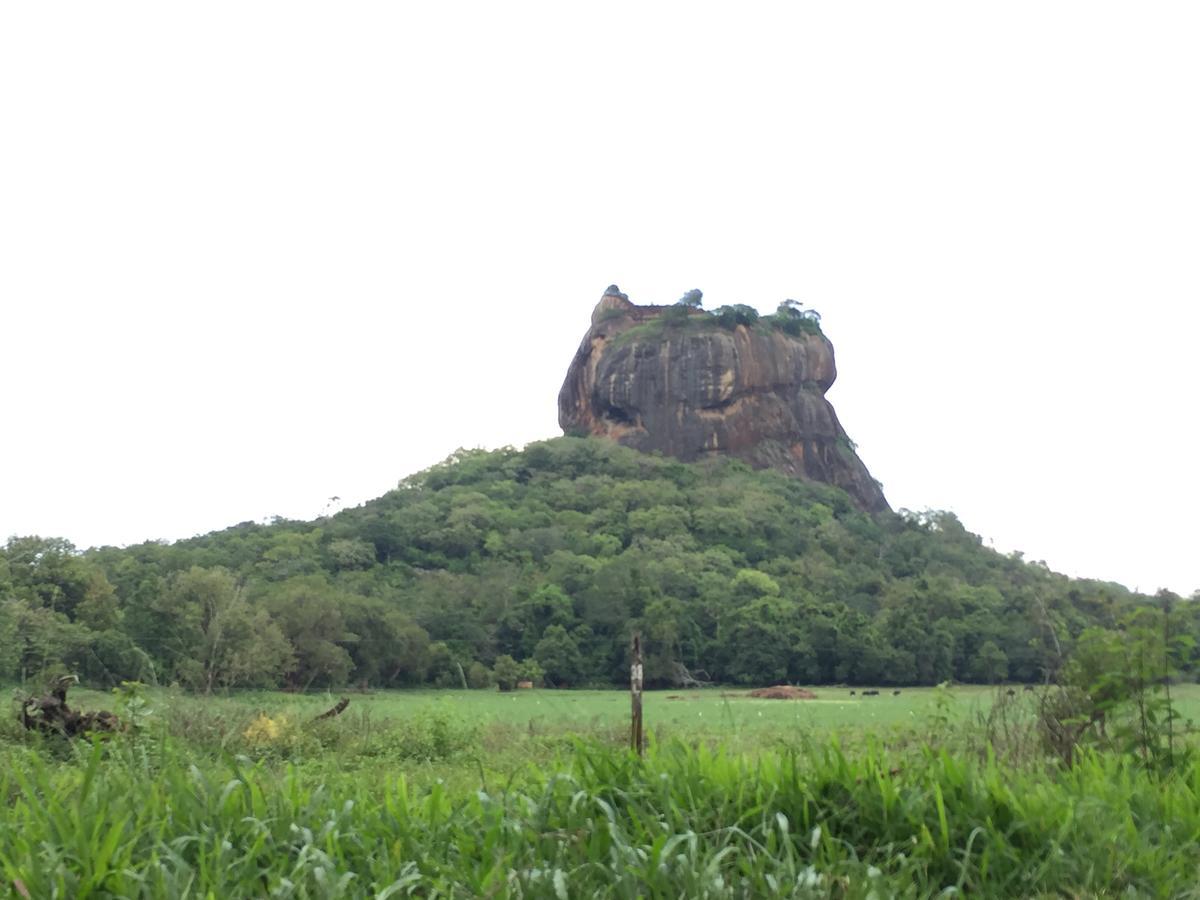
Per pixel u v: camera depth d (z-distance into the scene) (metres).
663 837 5.31
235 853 5.33
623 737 16.06
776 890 5.00
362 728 15.77
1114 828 6.02
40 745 11.41
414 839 5.63
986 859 5.54
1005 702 10.26
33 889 4.57
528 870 5.00
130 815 5.38
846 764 6.45
